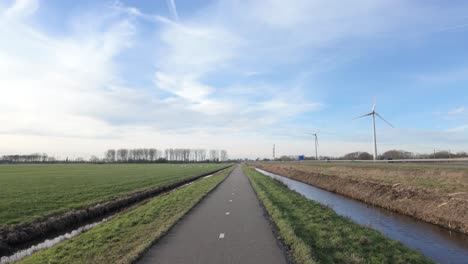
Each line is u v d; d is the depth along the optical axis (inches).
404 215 672.4
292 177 1868.8
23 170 2492.6
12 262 327.0
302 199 754.8
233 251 315.3
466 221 520.4
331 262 289.0
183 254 305.4
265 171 2910.9
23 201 759.7
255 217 513.0
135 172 2322.8
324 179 1337.4
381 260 315.9
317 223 472.4
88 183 1306.6
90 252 325.4
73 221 585.3
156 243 346.9
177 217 500.7
